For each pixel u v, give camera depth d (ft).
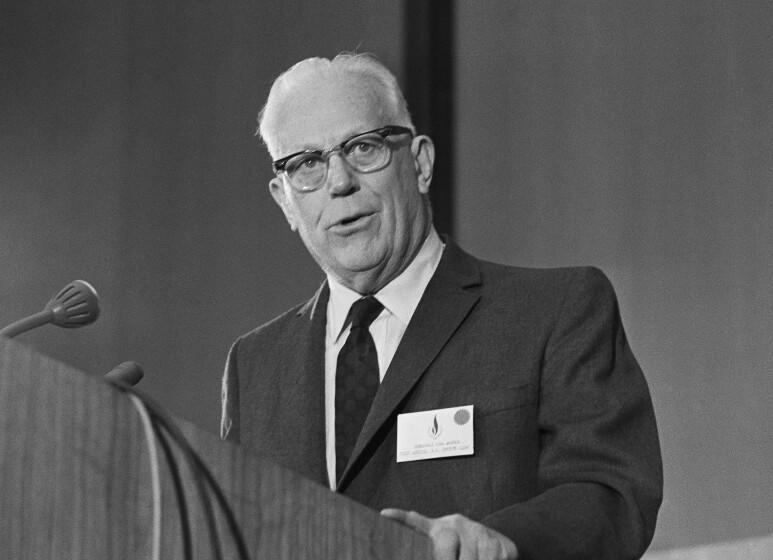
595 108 42.60
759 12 40.24
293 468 19.67
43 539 10.52
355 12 45.21
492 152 44.06
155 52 46.24
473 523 14.51
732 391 38.73
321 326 20.98
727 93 40.40
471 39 44.96
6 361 10.57
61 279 45.19
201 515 11.27
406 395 19.19
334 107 20.42
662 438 39.45
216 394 43.39
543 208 42.96
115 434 11.02
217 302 44.16
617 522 17.53
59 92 46.26
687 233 40.37
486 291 20.34
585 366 19.19
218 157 45.06
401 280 20.63
